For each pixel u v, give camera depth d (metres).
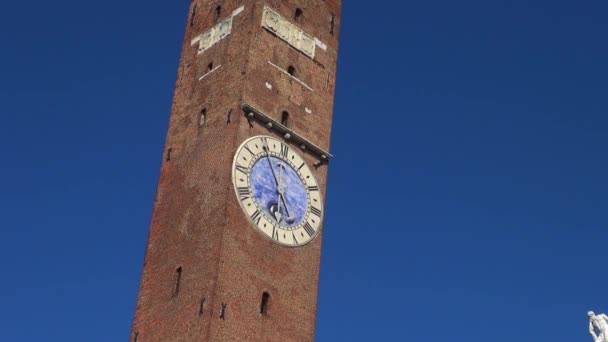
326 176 78.25
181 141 78.50
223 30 81.06
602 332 60.81
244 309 68.56
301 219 74.75
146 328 71.56
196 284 69.19
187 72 82.44
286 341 70.00
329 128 80.25
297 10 82.56
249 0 79.94
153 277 73.44
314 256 74.38
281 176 74.94
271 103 76.81
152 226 76.38
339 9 86.69
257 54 77.62
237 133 73.56
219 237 69.38
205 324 66.62
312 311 72.50
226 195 70.88
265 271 70.81
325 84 81.81
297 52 80.88
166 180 77.75
